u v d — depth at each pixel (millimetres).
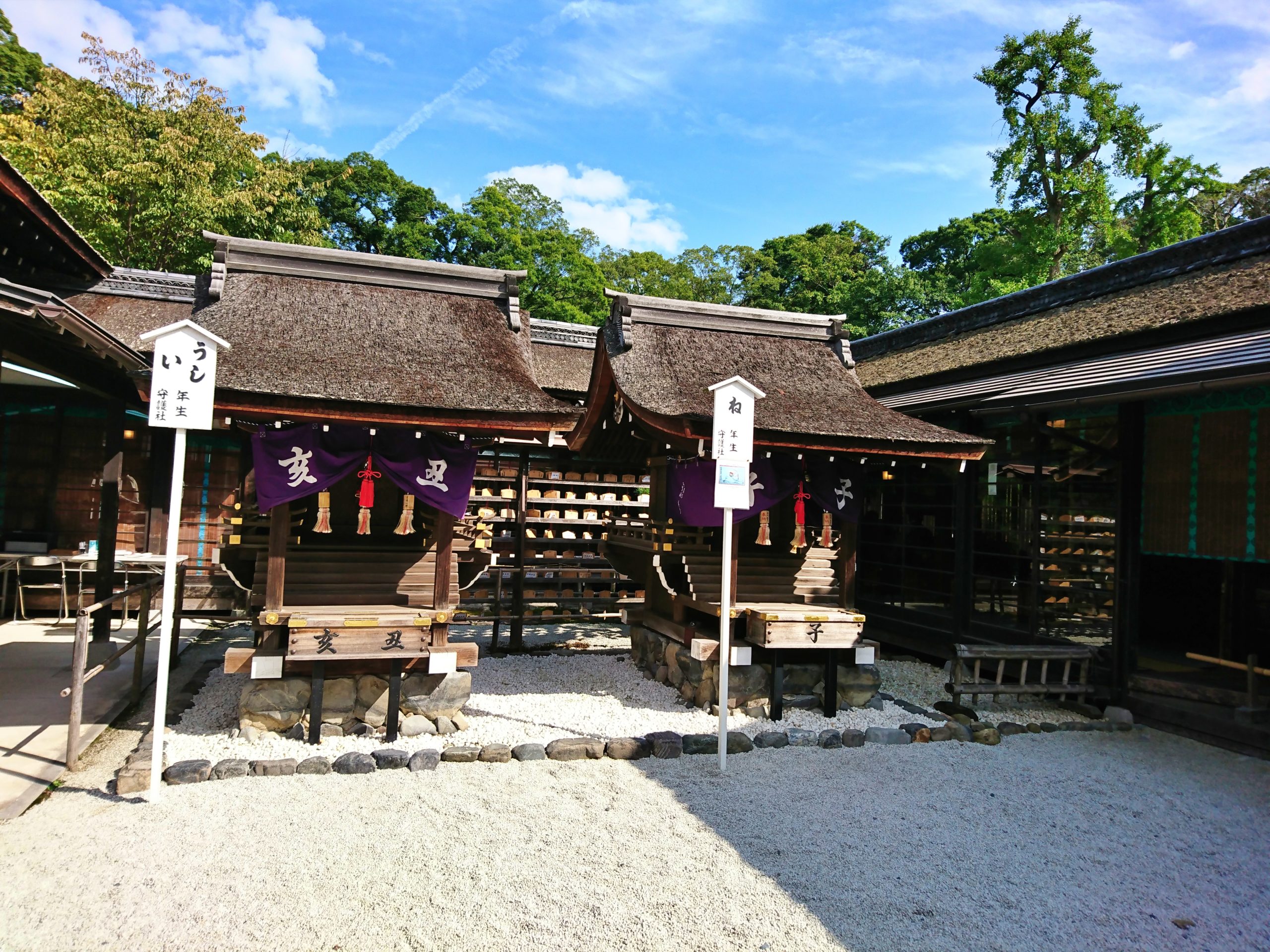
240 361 5906
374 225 31953
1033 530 8664
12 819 4566
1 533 11453
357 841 4469
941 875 4336
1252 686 6754
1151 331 7930
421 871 4148
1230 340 6953
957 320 12609
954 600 9719
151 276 10555
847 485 7531
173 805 4871
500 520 10828
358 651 6023
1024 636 8680
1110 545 7949
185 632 10891
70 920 3545
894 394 11250
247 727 6125
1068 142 27062
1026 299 11375
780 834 4789
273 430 5891
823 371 8664
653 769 5895
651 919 3760
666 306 8516
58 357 7617
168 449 11758
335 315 7137
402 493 7359
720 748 5988
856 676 7809
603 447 9938
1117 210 27984
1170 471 7473
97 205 17438
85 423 11898
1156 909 4070
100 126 18578
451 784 5430
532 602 10914
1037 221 27969
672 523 7910
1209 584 10602
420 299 7734
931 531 10492
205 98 20141
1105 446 8008
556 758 6027
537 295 32469
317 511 7047
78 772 5383
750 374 8102
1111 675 7758
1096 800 5527
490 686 8430
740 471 6098
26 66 24078
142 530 12125
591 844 4551
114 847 4273
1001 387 8664
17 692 7203
